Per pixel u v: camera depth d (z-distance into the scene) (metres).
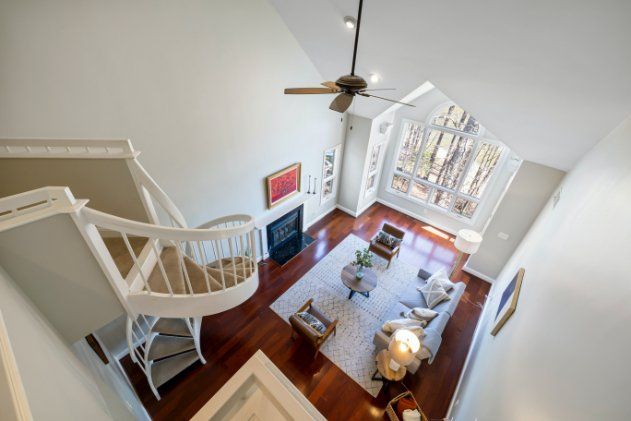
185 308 2.49
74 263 1.93
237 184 4.51
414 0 2.57
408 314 4.30
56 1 2.23
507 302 3.37
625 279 1.24
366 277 4.98
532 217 4.78
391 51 3.52
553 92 2.87
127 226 1.96
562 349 1.55
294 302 4.93
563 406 1.29
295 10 3.60
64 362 1.79
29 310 1.72
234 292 2.68
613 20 1.89
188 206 3.94
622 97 2.49
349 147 6.64
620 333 1.11
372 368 4.04
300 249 6.14
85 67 2.54
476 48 2.80
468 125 5.85
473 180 6.23
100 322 2.26
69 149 2.47
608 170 2.41
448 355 4.30
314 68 4.80
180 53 3.10
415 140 6.70
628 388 0.92
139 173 2.52
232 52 3.58
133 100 2.93
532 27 2.27
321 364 4.05
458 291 4.38
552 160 4.15
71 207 1.76
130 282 2.38
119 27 2.60
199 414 1.07
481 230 6.49
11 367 1.02
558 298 1.97
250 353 4.11
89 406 1.75
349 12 3.15
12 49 2.18
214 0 3.16
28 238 1.71
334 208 7.70
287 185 5.48
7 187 2.40
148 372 3.34
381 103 5.25
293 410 1.09
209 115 3.67
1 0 2.04
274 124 4.66
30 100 2.37
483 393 2.55
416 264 6.00
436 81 3.69
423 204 7.16
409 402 3.23
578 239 2.18
